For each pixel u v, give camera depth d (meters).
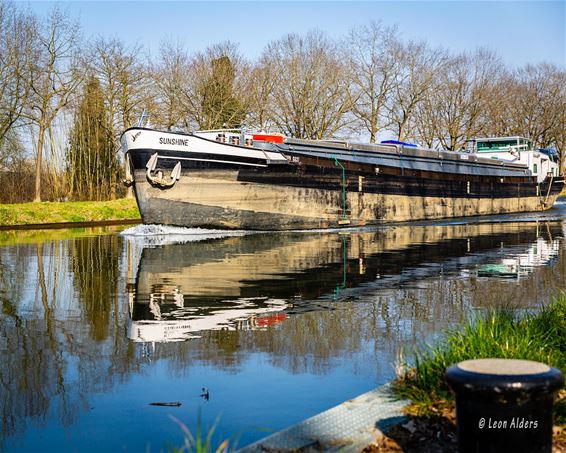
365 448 3.79
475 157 39.72
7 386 5.49
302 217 27.81
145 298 10.02
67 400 5.13
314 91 48.81
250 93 49.53
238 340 7.08
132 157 24.02
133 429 4.55
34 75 40.09
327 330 7.53
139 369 5.98
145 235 24.78
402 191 33.25
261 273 12.91
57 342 7.09
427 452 3.73
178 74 47.12
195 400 5.12
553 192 49.28
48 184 45.06
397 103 53.00
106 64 45.16
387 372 5.80
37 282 12.11
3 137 40.78
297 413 4.82
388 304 9.24
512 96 62.19
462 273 12.72
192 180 24.39
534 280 11.60
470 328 5.97
